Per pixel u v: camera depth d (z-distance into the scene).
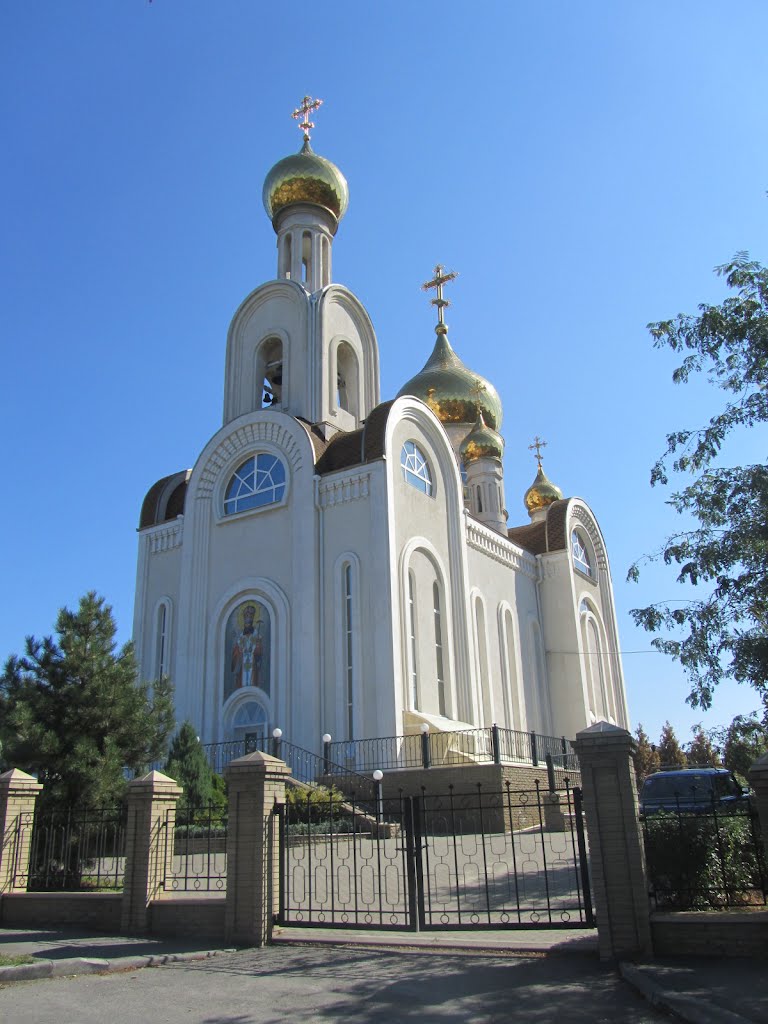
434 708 27.38
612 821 9.19
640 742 63.22
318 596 26.88
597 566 43.66
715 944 8.66
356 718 24.86
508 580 35.56
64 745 15.19
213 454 31.19
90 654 15.77
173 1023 7.31
